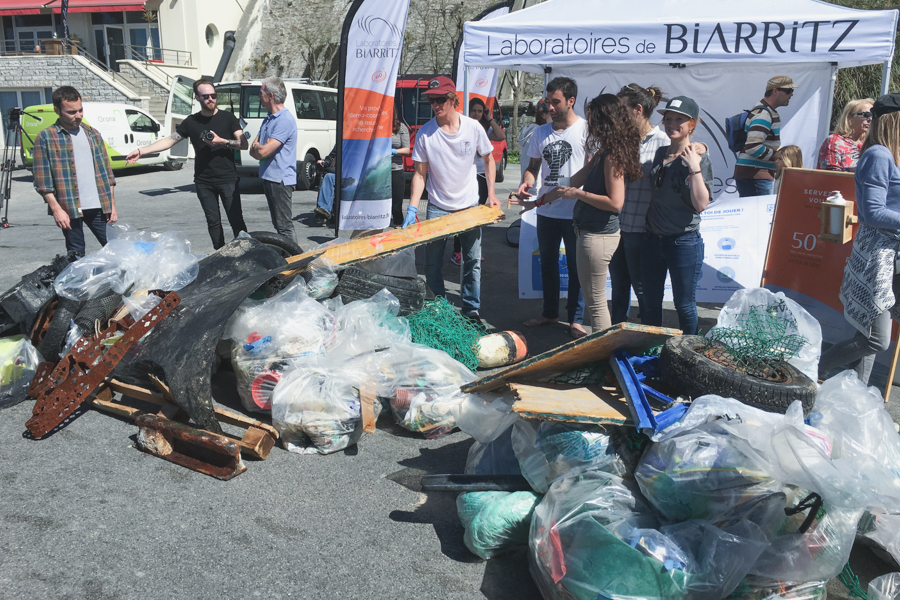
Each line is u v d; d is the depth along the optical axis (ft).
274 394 11.04
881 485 7.50
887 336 11.51
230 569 8.15
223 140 20.12
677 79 21.80
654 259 13.30
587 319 18.81
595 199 12.53
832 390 8.80
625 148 12.10
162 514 9.21
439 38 85.81
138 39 90.38
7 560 8.16
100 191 18.24
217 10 92.17
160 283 12.94
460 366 12.48
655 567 6.94
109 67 87.92
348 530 9.02
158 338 11.39
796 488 7.73
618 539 7.11
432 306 14.92
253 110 44.04
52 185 17.40
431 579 8.13
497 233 31.40
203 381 10.32
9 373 12.35
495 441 9.93
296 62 94.38
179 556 8.35
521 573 8.30
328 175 31.78
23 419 11.93
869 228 11.25
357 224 21.88
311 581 8.00
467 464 10.21
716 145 22.15
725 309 10.80
